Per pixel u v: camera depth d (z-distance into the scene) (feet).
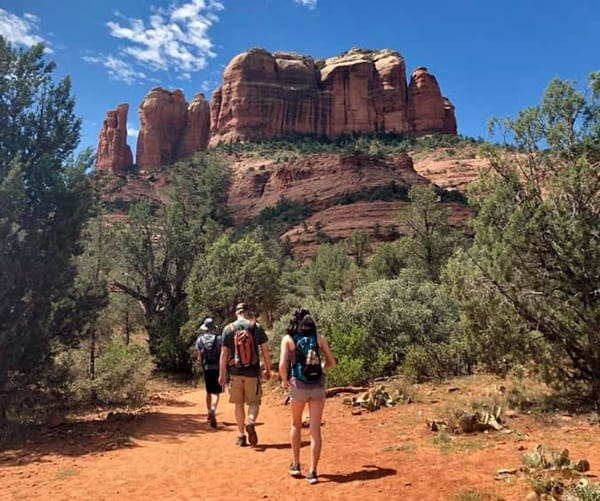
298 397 17.99
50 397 36.76
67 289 36.63
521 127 29.35
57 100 37.32
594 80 27.81
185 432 28.84
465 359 40.83
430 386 36.47
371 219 302.04
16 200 31.86
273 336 57.88
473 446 20.57
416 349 42.39
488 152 30.32
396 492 15.96
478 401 27.61
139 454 23.65
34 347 33.99
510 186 28.76
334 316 49.73
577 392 27.99
